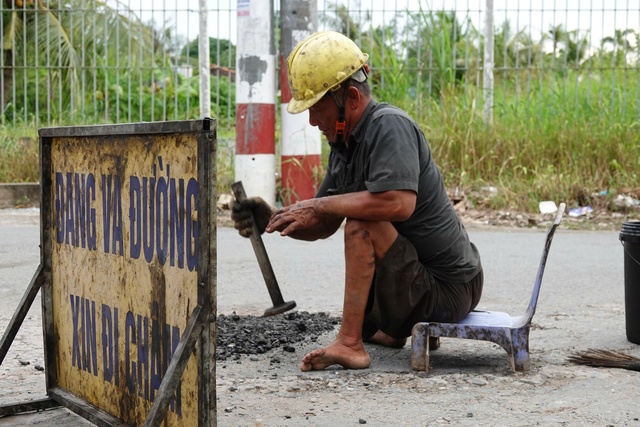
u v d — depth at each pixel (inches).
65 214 216.7
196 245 170.2
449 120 693.3
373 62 716.0
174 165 175.9
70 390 219.9
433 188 260.7
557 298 382.9
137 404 191.5
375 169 247.9
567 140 676.7
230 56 693.9
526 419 219.8
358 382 249.8
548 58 709.3
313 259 481.1
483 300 378.9
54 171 221.0
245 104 631.2
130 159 189.9
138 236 188.5
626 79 697.6
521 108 706.2
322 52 251.0
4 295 384.8
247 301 372.8
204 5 681.6
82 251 210.1
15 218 634.2
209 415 170.9
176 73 712.4
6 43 909.2
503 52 713.0
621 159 661.9
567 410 226.5
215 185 167.6
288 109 254.1
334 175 271.1
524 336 259.1
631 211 627.2
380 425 215.8
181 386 177.8
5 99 929.5
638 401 234.2
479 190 668.1
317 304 365.4
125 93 824.3
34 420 221.3
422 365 259.3
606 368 265.7
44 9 754.8
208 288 168.4
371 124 251.8
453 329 259.4
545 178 656.4
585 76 708.0
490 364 270.8
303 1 627.8
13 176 709.3
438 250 262.7
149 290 185.6
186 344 167.9
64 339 220.8
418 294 260.1
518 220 616.4
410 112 706.2
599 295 389.7
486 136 685.9
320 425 215.6
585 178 663.8
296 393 240.2
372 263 258.5
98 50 845.8
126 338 194.5
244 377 254.4
